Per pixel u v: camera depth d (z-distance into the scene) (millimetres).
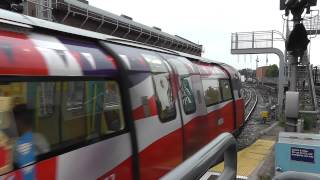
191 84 9141
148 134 6223
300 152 5848
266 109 27750
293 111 6383
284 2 8352
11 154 3613
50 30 4551
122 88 5652
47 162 4051
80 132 4641
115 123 5379
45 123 4090
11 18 4031
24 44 3959
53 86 4207
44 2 15414
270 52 24359
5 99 3572
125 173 5500
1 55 3570
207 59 12844
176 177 1661
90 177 4730
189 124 8492
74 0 26031
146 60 6723
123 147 5488
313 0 7445
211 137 10852
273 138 14922
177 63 8477
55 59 4293
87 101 4801
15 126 3684
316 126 16172
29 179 3795
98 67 5094
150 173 6219
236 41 25578
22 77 3762
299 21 7816
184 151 8023
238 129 15133
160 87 7043
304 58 17078
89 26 27031
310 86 17422
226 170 2473
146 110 6230
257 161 10734
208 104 10852
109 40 5922
